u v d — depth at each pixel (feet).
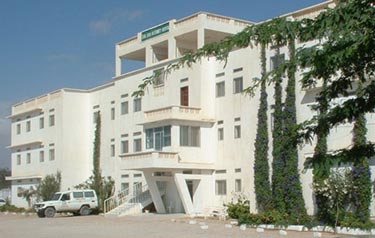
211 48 27.96
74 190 163.94
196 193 138.41
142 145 155.94
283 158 109.60
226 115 135.44
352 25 25.09
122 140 166.09
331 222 94.02
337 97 29.94
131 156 139.85
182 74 144.97
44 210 157.58
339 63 26.14
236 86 132.46
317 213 98.84
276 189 110.63
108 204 158.51
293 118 109.50
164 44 156.35
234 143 132.26
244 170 128.06
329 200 95.61
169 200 144.46
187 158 135.85
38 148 200.34
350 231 90.02
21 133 213.46
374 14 24.84
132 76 163.02
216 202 137.08
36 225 123.13
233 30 145.69
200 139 138.10
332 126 29.32
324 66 26.48
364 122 92.89
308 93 107.76
